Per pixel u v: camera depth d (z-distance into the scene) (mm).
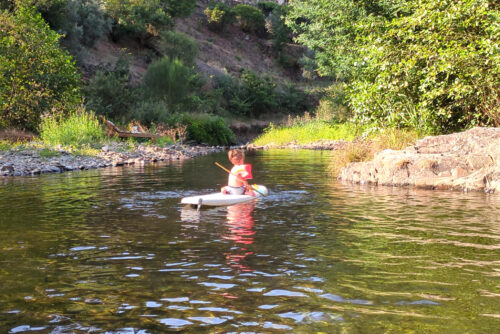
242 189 7465
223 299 3086
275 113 49156
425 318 2738
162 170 12516
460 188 8398
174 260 3980
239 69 51469
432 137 9906
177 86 32844
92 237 4812
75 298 3121
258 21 59156
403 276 3508
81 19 35969
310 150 23141
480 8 10297
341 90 26359
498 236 4727
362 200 7207
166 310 2912
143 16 42906
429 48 10961
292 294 3162
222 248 4352
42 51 19688
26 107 19406
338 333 2557
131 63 39000
